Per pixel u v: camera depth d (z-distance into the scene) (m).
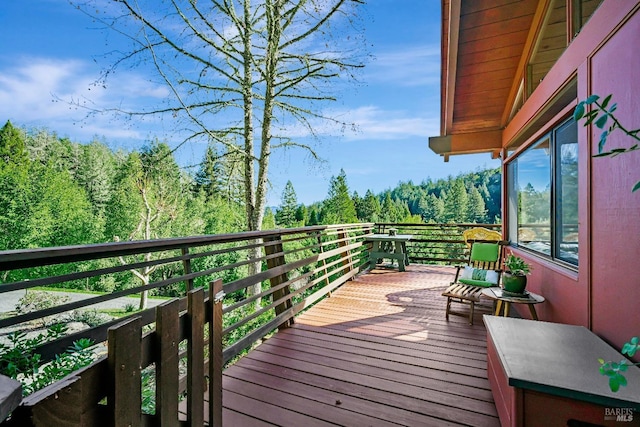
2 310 10.25
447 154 5.78
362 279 5.72
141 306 12.41
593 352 1.57
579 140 2.09
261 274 2.91
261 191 8.13
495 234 5.25
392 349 2.74
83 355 1.55
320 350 2.72
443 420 1.78
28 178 17.58
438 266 7.03
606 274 1.75
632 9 1.52
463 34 3.58
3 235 16.31
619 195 1.63
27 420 0.55
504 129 4.86
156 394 0.87
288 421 1.78
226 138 8.30
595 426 1.25
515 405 1.37
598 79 1.86
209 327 1.15
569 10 2.39
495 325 1.98
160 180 13.24
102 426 0.71
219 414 1.19
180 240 2.07
